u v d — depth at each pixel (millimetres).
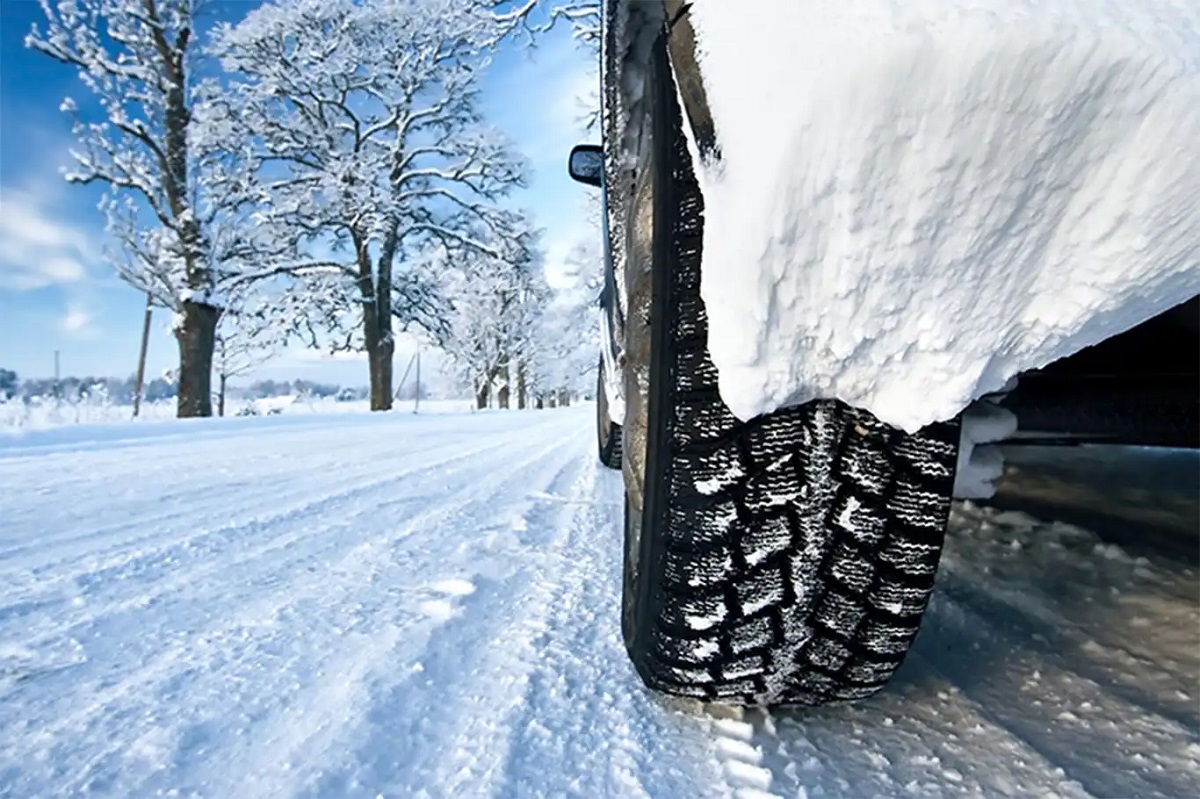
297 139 15750
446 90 16766
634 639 1023
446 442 6305
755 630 873
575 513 2611
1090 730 1009
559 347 36719
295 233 15516
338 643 1301
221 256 12766
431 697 1090
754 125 658
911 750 953
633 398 1066
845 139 600
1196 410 1778
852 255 663
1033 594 1618
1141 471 3082
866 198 629
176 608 1503
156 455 4820
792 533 826
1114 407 1972
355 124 16844
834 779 886
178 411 12398
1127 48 539
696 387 812
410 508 2717
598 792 854
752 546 834
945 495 808
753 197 664
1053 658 1265
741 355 738
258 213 14375
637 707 1061
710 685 945
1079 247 639
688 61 768
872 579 835
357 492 3152
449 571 1783
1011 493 2678
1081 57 542
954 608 1545
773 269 688
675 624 892
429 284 18750
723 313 738
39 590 1635
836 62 573
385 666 1189
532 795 845
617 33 994
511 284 20484
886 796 852
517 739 965
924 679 1179
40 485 3344
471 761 914
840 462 807
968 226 631
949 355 703
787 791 859
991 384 731
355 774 882
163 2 11797
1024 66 545
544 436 7250
